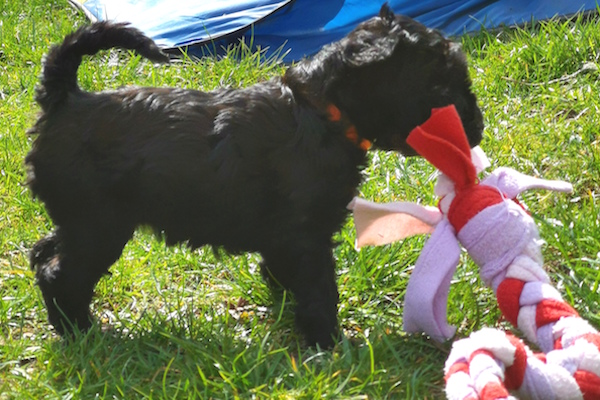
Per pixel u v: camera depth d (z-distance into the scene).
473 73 6.89
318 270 4.29
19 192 5.86
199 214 4.27
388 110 4.12
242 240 4.40
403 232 4.31
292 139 4.13
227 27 8.17
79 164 4.21
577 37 7.08
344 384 3.83
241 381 3.96
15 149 6.38
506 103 6.52
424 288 3.96
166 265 5.20
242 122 4.16
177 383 4.00
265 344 4.30
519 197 5.34
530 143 5.98
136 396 3.96
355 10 8.05
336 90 4.11
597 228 4.89
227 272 5.16
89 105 4.29
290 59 7.76
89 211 4.27
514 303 3.80
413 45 4.07
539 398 3.43
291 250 4.28
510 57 6.98
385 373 4.00
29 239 5.48
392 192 5.61
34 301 4.84
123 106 4.27
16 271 5.11
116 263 5.12
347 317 4.66
